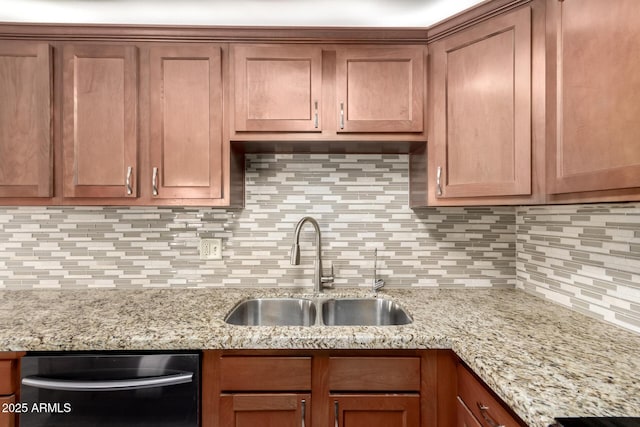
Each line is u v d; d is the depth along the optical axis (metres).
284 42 1.47
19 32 1.43
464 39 1.35
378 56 1.44
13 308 1.39
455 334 1.10
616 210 1.15
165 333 1.11
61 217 1.73
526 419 0.68
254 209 1.77
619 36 0.85
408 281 1.78
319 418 1.12
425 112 1.45
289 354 1.12
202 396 1.12
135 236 1.74
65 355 1.09
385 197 1.78
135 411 1.10
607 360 0.89
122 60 1.42
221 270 1.76
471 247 1.78
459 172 1.37
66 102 1.42
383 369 1.12
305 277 1.77
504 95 1.24
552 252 1.48
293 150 1.71
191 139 1.44
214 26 1.44
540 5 1.15
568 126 1.01
